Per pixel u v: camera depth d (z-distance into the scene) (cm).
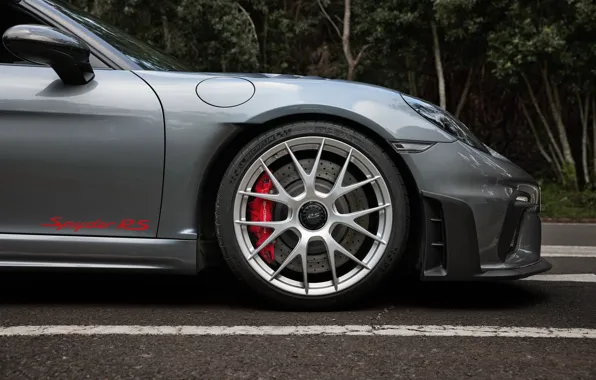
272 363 150
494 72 1053
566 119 1347
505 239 206
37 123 200
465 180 203
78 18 230
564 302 227
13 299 223
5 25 222
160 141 202
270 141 203
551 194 1049
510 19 1047
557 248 428
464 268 202
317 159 203
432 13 1123
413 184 208
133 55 225
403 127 205
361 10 1405
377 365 149
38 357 152
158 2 1435
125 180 201
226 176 203
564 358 158
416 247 209
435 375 143
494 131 1476
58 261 202
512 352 162
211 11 1427
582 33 1008
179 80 210
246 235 204
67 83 204
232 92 207
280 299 204
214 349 161
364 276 204
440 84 1186
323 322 192
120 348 161
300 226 202
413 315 203
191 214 203
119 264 202
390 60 1362
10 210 201
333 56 1711
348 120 206
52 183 200
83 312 203
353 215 203
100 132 201
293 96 206
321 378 140
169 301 222
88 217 202
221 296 230
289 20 1659
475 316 203
